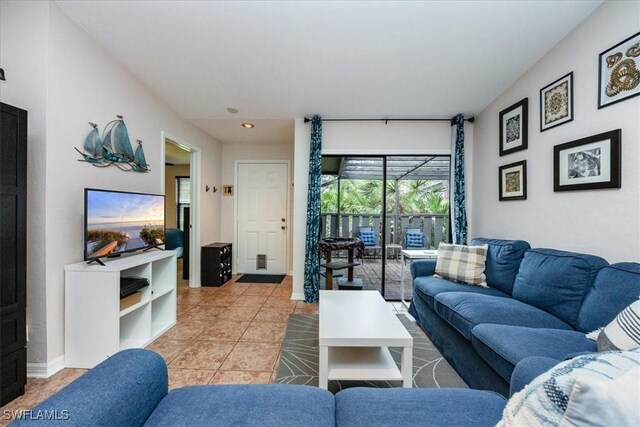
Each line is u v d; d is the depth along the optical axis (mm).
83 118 2117
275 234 4930
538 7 1855
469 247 2652
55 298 1907
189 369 1977
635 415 476
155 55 2396
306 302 3457
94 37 2176
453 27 2041
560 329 1553
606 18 1780
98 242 2055
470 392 1085
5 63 1838
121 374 938
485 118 3246
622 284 1412
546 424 538
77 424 735
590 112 1901
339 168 3998
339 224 4031
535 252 2078
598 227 1849
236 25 2043
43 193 1835
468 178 3580
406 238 3885
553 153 2203
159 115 3107
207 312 3105
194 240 4113
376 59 2426
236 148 4938
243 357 2146
